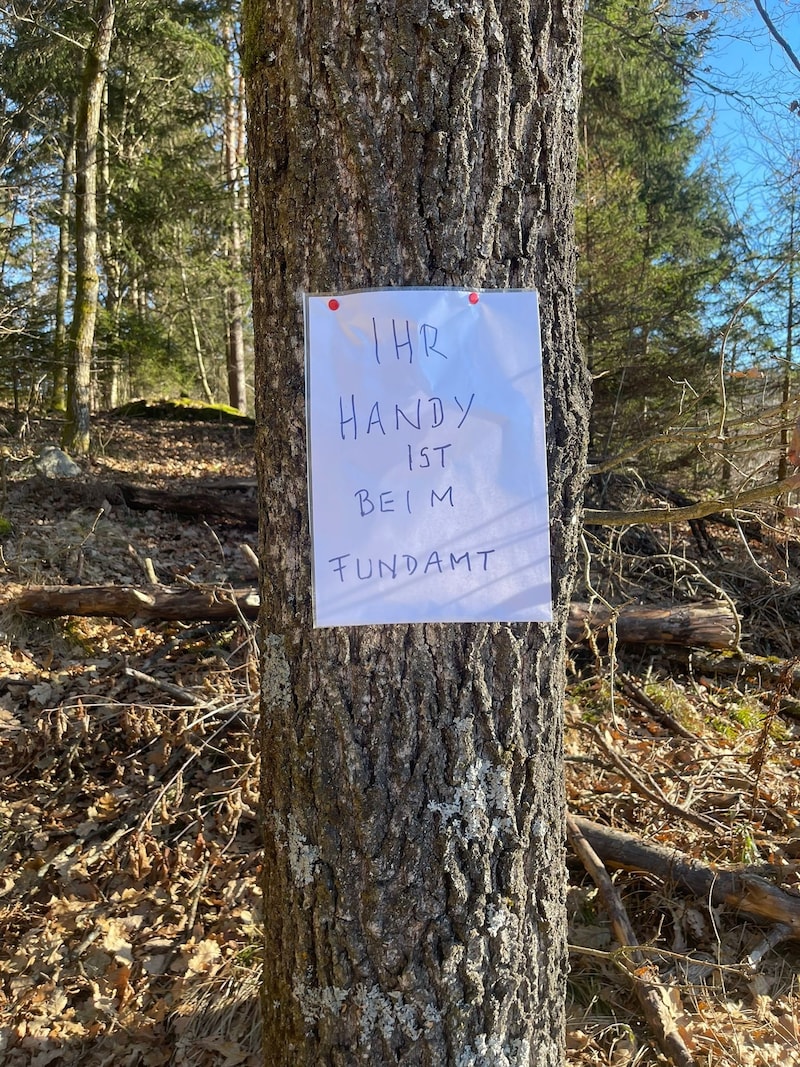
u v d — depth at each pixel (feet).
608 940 8.14
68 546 18.90
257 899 8.75
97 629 14.89
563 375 5.04
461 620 4.80
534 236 4.78
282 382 4.89
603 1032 7.09
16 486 23.89
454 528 4.80
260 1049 6.96
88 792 10.41
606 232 33.22
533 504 4.85
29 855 9.45
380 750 4.85
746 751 12.19
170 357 50.47
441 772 4.87
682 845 9.44
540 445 4.83
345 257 4.60
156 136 48.73
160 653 13.88
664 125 34.35
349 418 4.73
